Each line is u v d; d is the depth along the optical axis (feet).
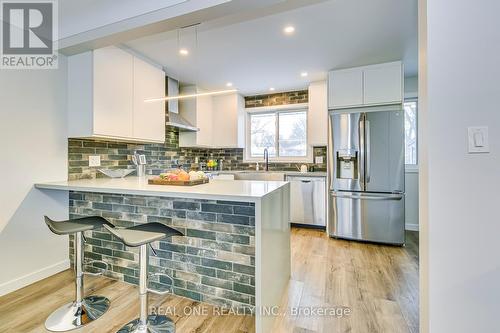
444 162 3.83
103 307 5.98
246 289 5.75
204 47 9.18
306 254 9.42
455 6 3.76
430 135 3.87
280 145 16.06
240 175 14.30
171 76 12.32
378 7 6.84
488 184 3.69
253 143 16.67
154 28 6.34
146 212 6.77
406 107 12.57
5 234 6.71
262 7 5.62
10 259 6.81
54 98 7.82
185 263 6.31
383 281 7.27
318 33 8.23
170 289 6.48
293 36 8.41
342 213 11.03
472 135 3.72
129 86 9.08
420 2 4.15
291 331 5.23
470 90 3.73
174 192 5.46
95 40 7.00
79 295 5.86
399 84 10.41
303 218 13.01
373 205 10.50
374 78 10.76
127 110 8.98
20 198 7.00
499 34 3.64
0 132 6.58
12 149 6.82
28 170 7.18
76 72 8.05
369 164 10.52
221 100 15.26
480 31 3.69
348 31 8.12
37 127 7.39
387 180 10.29
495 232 3.68
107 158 9.67
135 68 9.37
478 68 3.70
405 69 11.44
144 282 5.01
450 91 3.79
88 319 5.52
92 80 7.80
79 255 5.85
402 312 5.80
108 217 7.34
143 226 5.66
